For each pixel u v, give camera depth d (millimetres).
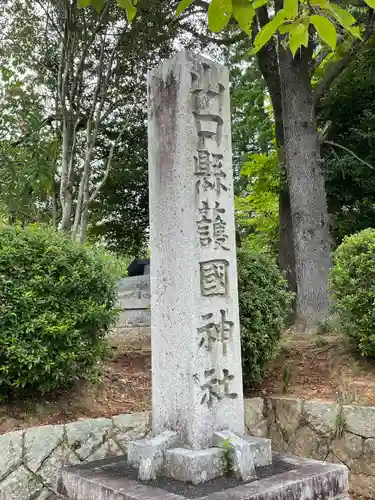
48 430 3805
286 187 10141
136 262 10664
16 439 3645
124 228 13953
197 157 3516
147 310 7895
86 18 8289
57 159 8836
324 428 4574
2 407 4094
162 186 3598
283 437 4828
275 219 13883
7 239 4078
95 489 3062
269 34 2094
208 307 3416
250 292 4902
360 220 11508
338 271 5340
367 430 4312
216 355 3416
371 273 5047
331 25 2010
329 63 9812
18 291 3889
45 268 4059
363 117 11234
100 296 4383
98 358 4543
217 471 3123
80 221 7945
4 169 7695
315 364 5629
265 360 5117
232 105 13828
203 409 3301
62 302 4082
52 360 3969
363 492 4242
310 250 8438
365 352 5129
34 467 3650
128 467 3404
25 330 3863
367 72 11148
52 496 3639
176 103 3561
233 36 10461
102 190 13094
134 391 4820
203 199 3500
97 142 12148
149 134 3746
